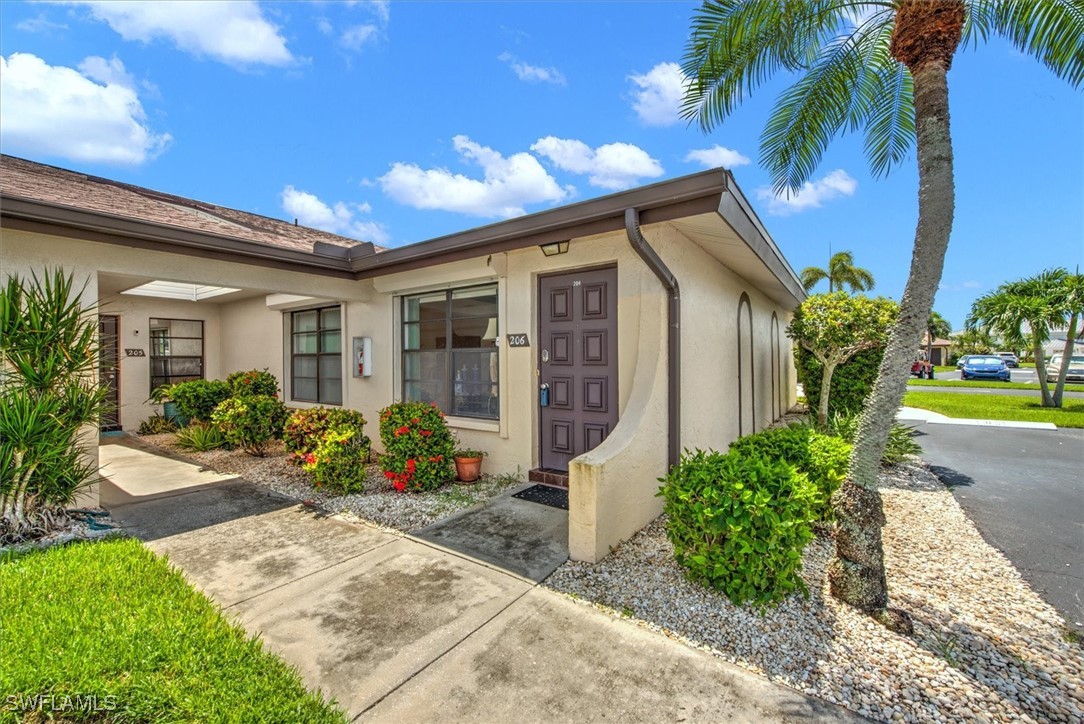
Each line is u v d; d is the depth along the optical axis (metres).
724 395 7.03
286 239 8.50
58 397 4.41
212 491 5.84
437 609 3.14
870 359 9.07
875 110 5.84
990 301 15.03
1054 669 2.56
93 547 3.97
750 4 4.29
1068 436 9.82
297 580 3.53
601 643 2.78
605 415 5.46
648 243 4.56
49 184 6.49
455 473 6.16
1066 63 4.19
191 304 11.12
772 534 3.05
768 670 2.54
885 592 3.10
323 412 6.61
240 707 2.18
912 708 2.26
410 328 7.40
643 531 4.45
